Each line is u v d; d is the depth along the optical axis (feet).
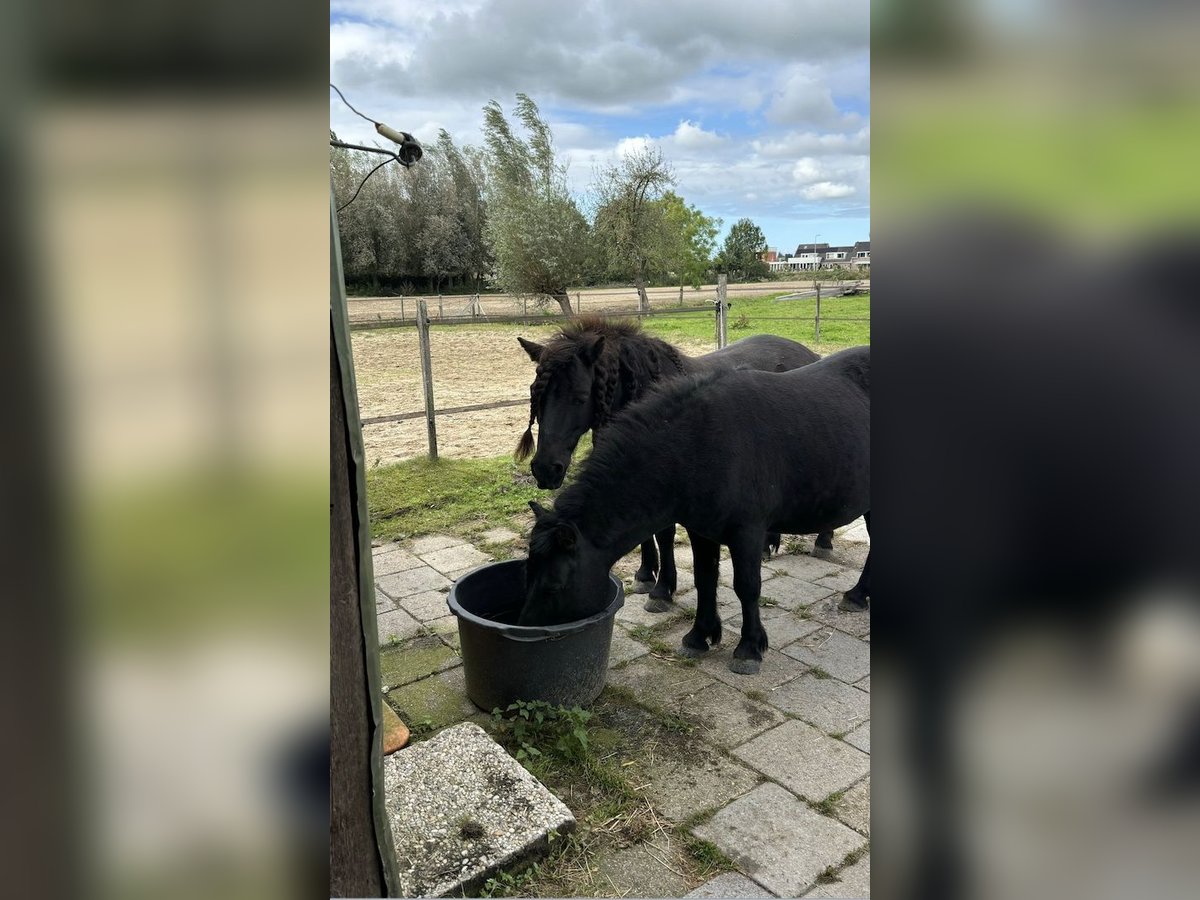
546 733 8.56
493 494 17.67
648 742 8.44
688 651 10.32
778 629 11.11
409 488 18.02
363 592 4.46
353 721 4.57
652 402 9.12
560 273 65.72
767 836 6.97
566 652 8.63
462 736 7.97
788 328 44.88
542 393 11.19
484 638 8.64
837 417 10.17
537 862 6.63
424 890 6.05
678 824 7.15
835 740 8.44
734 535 9.52
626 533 8.91
